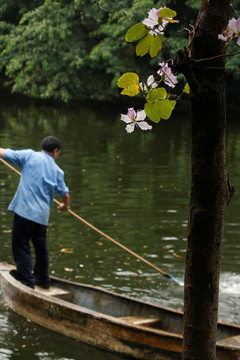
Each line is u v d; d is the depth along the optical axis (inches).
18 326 234.8
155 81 97.7
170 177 519.2
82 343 221.0
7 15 1365.7
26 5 1309.1
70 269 294.8
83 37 1168.8
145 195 446.0
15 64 1126.4
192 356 113.1
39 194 257.8
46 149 265.1
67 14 1104.2
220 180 106.1
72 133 810.8
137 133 834.2
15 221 258.4
